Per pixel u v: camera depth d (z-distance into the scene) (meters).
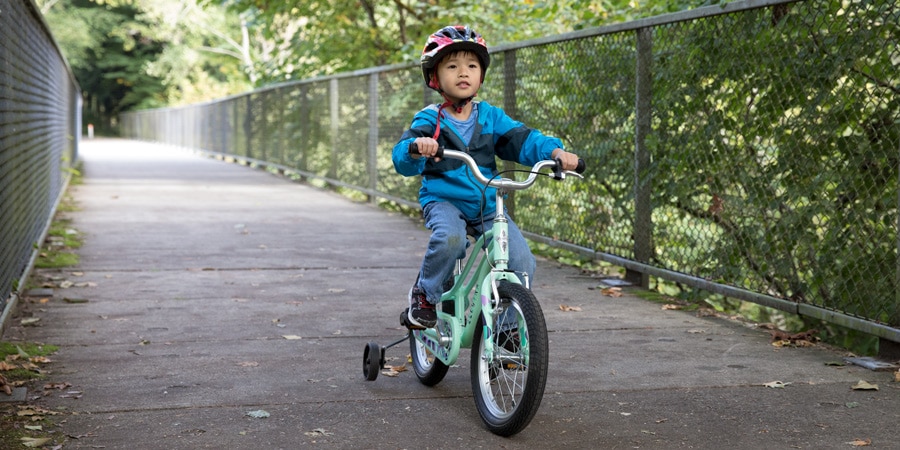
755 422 4.18
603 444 3.88
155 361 5.16
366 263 8.64
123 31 60.72
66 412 4.24
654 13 8.81
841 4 5.32
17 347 5.21
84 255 8.84
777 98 5.86
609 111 7.84
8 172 6.21
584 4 9.93
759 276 6.17
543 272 8.34
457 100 4.23
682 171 6.89
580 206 8.41
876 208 5.19
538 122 9.00
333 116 16.36
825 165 5.51
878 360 5.23
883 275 5.19
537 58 8.98
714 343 5.69
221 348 5.48
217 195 15.53
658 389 4.69
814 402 4.48
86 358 5.20
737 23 6.20
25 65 7.62
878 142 5.14
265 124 22.56
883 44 5.06
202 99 48.12
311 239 10.22
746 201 6.21
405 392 4.62
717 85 6.44
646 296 7.22
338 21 18.97
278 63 22.44
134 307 6.58
